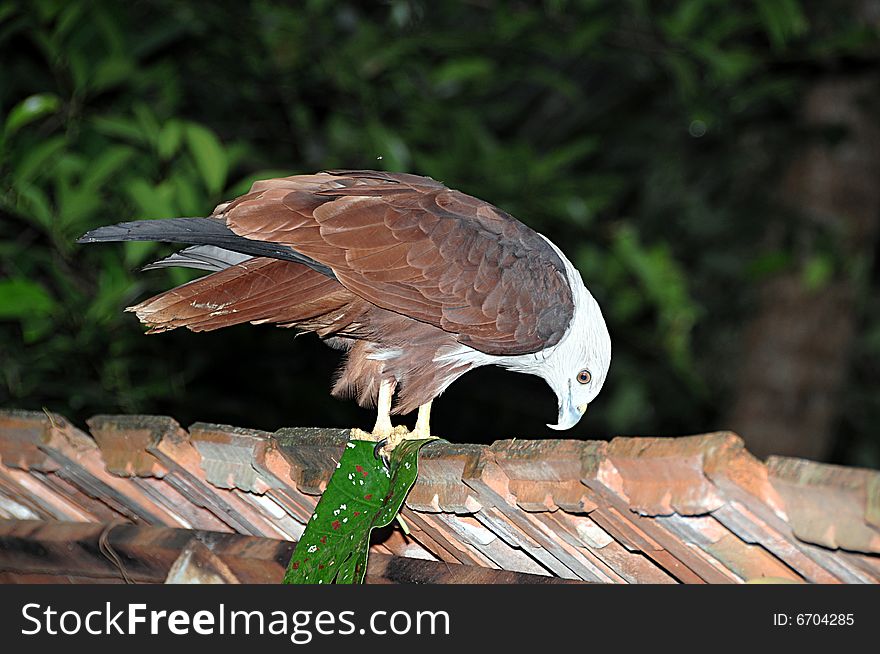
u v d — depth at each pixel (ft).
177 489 22.07
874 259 65.72
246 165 45.06
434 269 23.02
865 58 51.47
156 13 45.11
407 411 24.48
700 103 48.73
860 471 13.56
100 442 21.84
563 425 25.95
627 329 53.98
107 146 39.19
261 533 21.81
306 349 45.96
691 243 61.57
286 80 46.96
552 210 45.44
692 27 47.67
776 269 47.96
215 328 21.99
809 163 56.08
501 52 48.49
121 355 39.75
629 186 62.85
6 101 41.86
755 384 56.95
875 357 70.33
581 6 48.65
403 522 20.42
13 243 36.73
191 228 21.04
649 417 61.93
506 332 23.98
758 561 15.93
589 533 17.66
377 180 24.23
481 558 20.38
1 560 23.94
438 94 48.37
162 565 22.02
